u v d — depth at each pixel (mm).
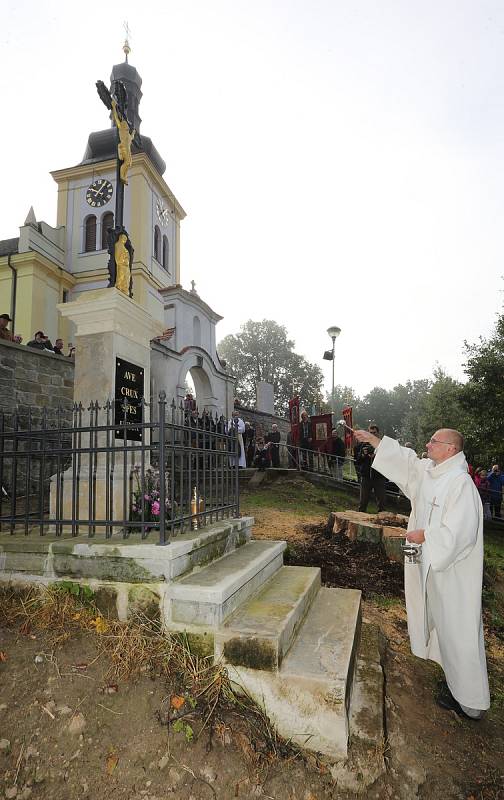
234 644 2682
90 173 25312
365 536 6320
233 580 3070
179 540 3279
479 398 17516
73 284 24375
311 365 53562
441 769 2656
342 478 13875
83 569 3135
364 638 3854
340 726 2447
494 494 13258
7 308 22156
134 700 2506
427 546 3115
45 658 2707
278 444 14695
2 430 3811
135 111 27625
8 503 6742
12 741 2273
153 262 24844
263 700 2590
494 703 3508
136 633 2828
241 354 53000
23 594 3223
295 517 8711
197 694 2590
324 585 5156
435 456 3432
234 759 2328
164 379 16016
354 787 2340
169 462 5039
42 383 8734
